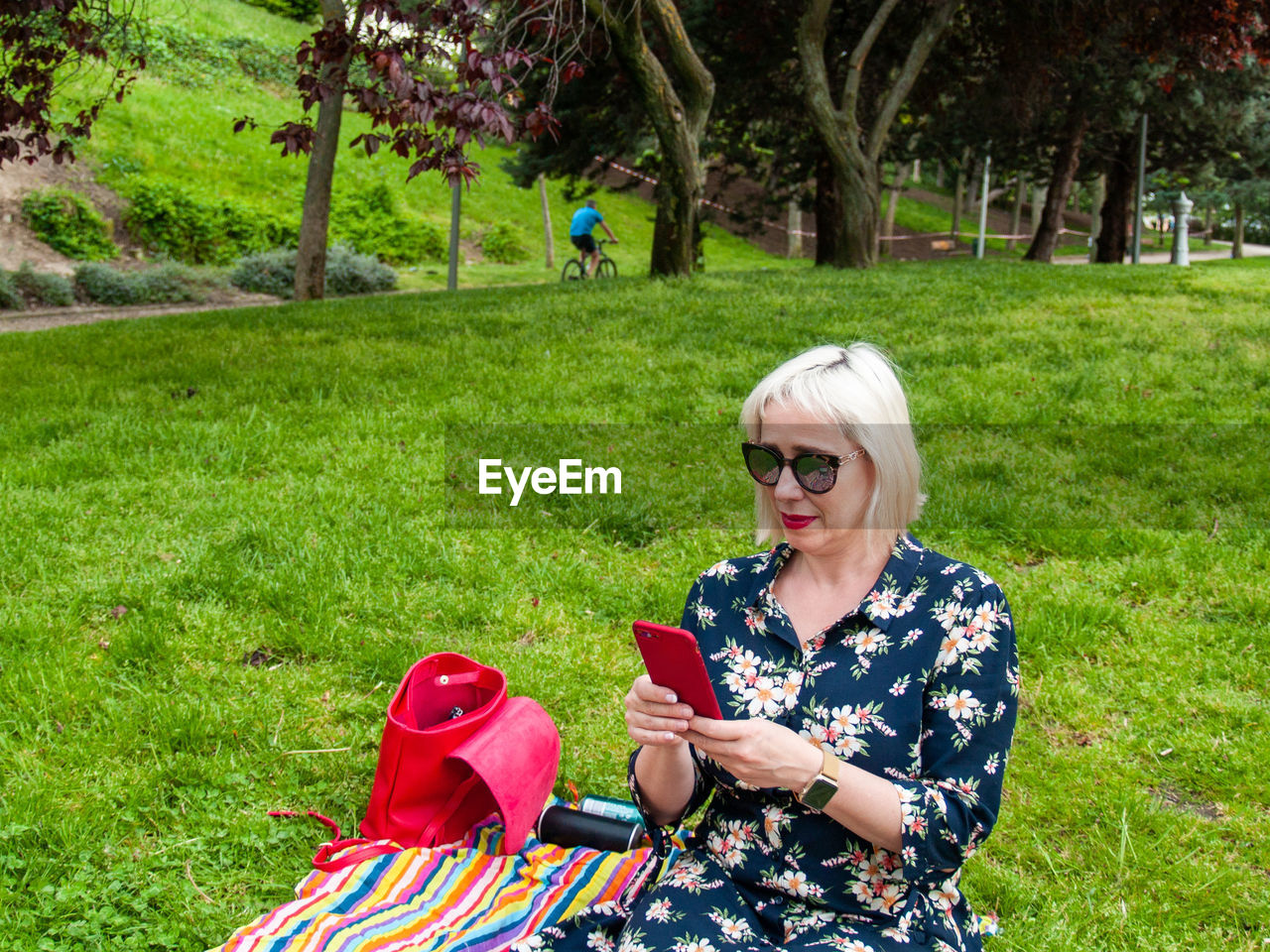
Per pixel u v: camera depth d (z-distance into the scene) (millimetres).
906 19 19391
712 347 9438
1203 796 3375
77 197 22094
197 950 2646
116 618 4379
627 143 22016
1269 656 4184
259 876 2939
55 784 3227
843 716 2021
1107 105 22828
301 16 39500
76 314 18062
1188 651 4250
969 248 46750
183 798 3221
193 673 3967
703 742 1919
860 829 1897
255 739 3584
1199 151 28125
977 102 22297
